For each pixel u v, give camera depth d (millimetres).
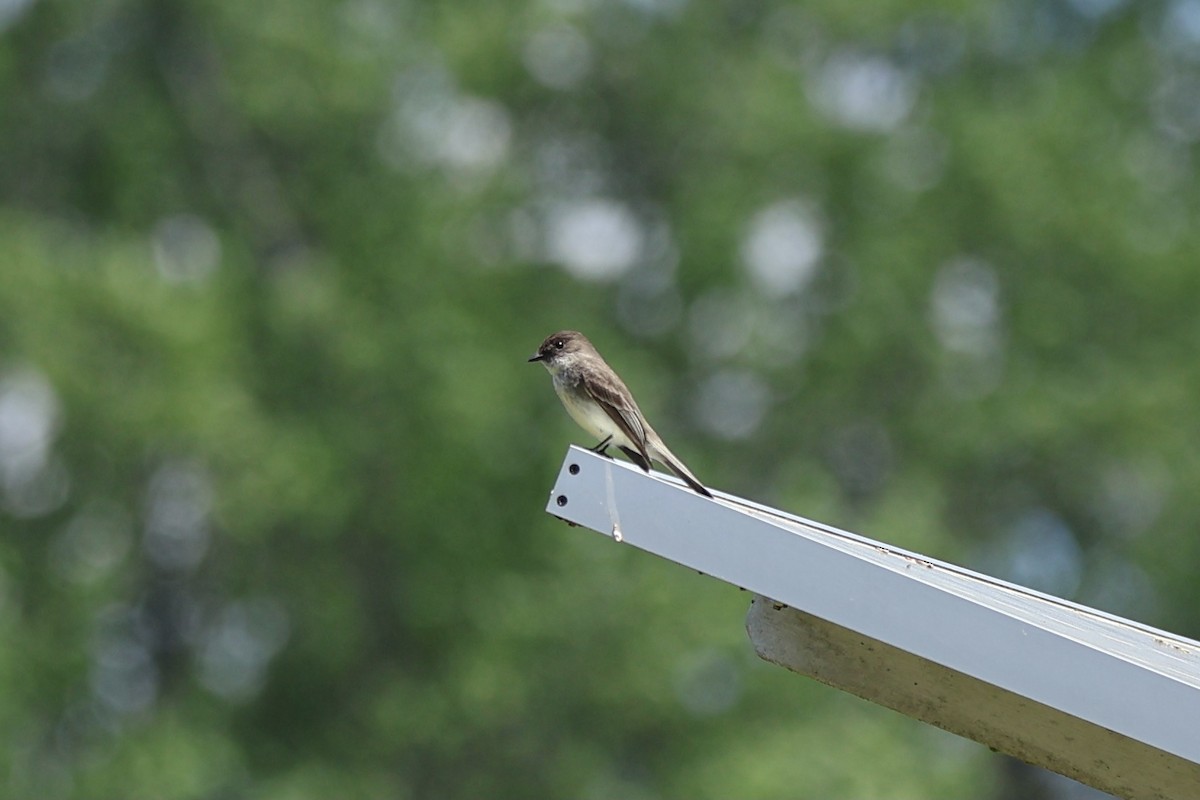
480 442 23406
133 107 26016
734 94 29312
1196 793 5910
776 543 5410
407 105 26922
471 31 27562
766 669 23359
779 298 29078
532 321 26594
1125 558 28312
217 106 26859
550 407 24953
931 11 28766
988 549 28469
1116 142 28922
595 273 29188
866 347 27359
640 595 23062
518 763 22922
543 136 29641
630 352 27141
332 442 23312
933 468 27688
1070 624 6086
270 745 23844
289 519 23297
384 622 23953
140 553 25125
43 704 23500
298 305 24062
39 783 22719
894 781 22250
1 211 24969
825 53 30094
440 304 24562
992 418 27062
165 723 23156
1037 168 27375
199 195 26750
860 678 6281
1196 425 27203
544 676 22672
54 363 22688
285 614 24406
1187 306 27781
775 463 28516
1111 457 27625
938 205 27828
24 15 26078
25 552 24078
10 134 26000
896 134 28875
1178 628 27750
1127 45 29469
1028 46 29609
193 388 22609
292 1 26078
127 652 25547
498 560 23266
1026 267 27906
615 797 22484
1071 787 29469
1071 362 27812
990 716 6152
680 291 28453
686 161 30062
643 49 29312
